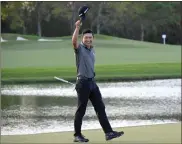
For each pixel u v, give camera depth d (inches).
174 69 1237.7
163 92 968.3
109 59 1235.2
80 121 465.1
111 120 682.2
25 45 1244.5
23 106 786.8
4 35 1257.4
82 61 452.4
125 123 657.0
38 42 1278.3
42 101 844.0
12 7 1273.4
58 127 628.7
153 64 1244.5
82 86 453.7
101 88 1024.9
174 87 1041.5
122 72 1179.9
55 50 1248.8
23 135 538.9
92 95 462.9
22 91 959.6
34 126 629.3
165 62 1259.8
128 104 824.9
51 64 1154.0
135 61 1240.8
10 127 622.8
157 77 1192.8
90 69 454.6
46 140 502.6
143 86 1058.1
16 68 1123.3
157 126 592.4
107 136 459.5
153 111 759.1
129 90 995.3
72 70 1120.8
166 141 489.7
